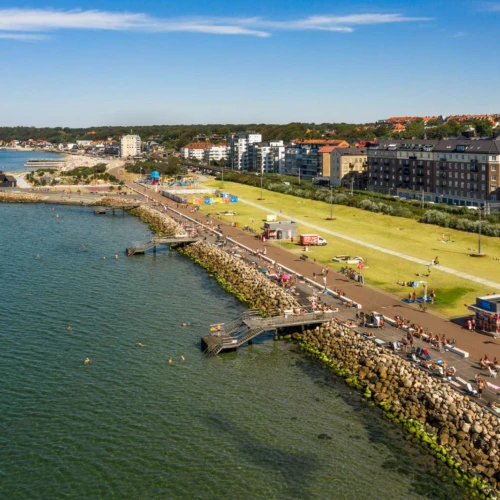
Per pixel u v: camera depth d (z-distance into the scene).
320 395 78.50
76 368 84.56
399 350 85.31
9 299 114.75
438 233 172.25
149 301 116.62
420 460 63.72
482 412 66.88
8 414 71.50
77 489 58.62
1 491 58.06
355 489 59.09
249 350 94.12
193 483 59.78
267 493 58.50
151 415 72.38
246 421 71.50
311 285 121.38
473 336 89.81
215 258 149.25
